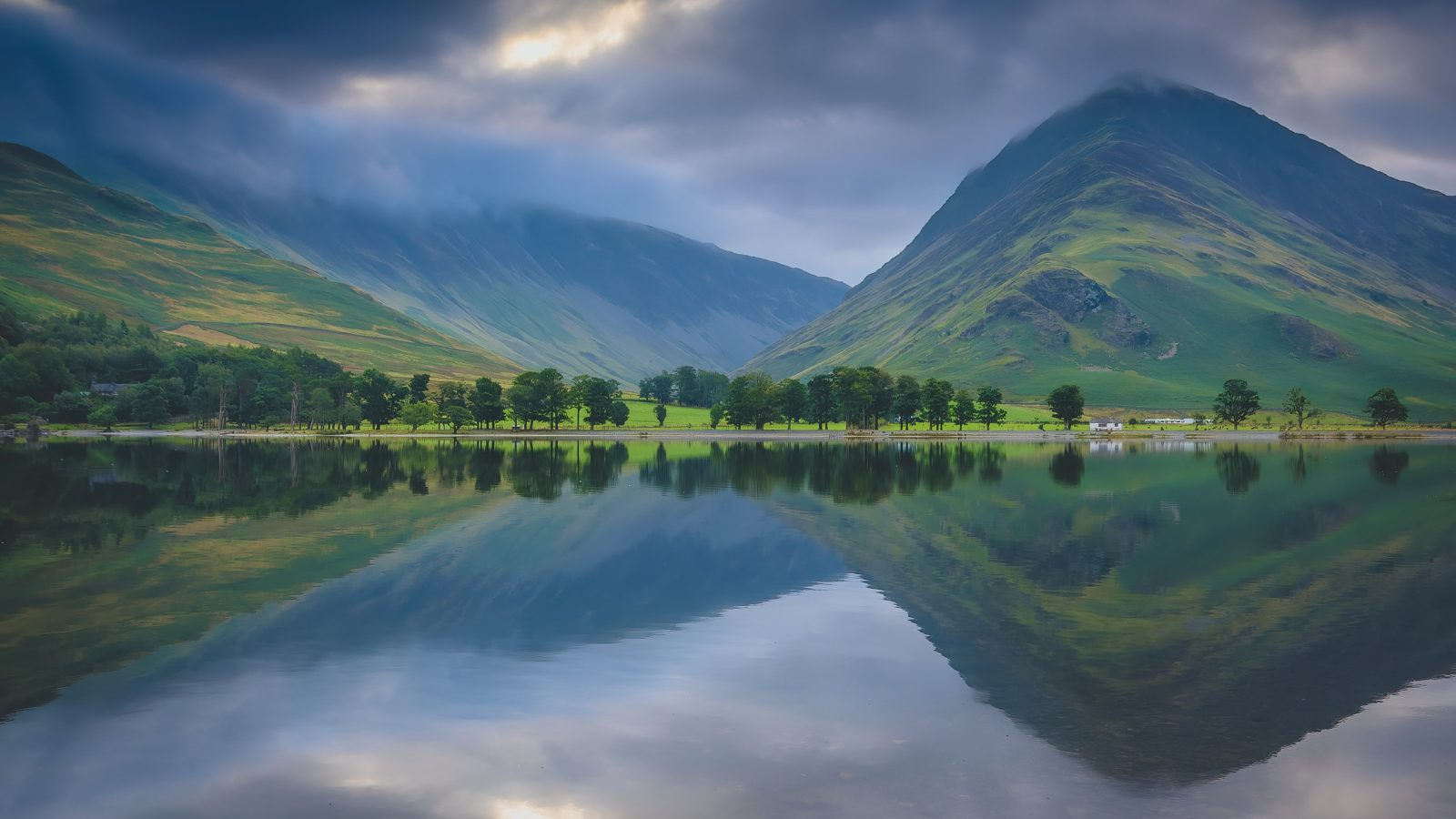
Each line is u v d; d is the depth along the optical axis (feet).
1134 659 112.06
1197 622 131.13
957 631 126.21
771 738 85.46
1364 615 135.95
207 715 92.22
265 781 76.95
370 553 190.80
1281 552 192.75
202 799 73.72
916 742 84.48
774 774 77.15
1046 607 141.18
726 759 80.48
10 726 89.35
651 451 606.14
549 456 545.03
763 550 195.72
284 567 174.81
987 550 196.03
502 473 402.72
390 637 122.72
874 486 344.08
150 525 231.71
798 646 118.01
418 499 294.87
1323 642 120.57
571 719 90.84
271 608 140.36
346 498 296.71
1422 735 86.48
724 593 151.33
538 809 71.36
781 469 437.58
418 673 106.01
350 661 111.24
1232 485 350.64
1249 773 77.66
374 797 73.61
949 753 81.87
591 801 72.54
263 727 88.94
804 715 91.66
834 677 104.53
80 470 409.28
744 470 423.23
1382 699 97.14
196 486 336.08
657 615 135.74
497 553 190.80
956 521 241.35
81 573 167.84
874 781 75.87
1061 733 86.38
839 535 217.15
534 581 162.09
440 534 217.36
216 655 113.80
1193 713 92.27
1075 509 270.26
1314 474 408.26
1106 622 131.75
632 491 320.50
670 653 114.62
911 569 173.47
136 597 147.64
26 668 108.37
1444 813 70.49
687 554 189.98
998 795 73.00
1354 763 79.56
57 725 89.51
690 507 273.54
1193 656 113.39
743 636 123.24
